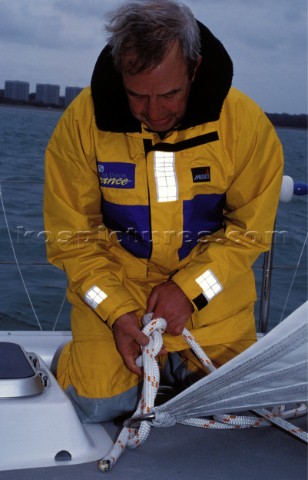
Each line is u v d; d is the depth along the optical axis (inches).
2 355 65.8
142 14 56.7
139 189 68.2
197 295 68.5
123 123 65.4
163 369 79.7
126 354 67.6
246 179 69.9
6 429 59.9
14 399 61.0
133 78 58.0
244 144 67.9
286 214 436.1
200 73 62.9
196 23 59.6
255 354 52.2
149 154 67.0
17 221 347.9
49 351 82.0
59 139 69.9
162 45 56.4
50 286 271.3
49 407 61.2
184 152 67.4
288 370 53.7
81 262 70.7
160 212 68.6
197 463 63.9
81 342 71.7
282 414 72.1
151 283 74.5
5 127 1155.3
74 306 73.7
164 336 72.8
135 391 72.1
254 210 70.1
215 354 73.4
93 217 73.4
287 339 50.5
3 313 249.6
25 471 59.6
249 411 75.0
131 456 64.4
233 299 72.9
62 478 59.2
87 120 68.4
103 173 68.6
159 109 59.7
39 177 745.0
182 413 62.9
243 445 67.8
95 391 70.4
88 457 62.4
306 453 66.7
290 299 270.2
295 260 307.7
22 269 284.0
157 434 69.4
